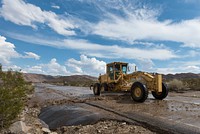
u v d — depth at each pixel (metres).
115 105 10.79
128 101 12.37
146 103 11.60
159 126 6.73
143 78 13.82
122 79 15.80
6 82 7.48
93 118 8.04
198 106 10.52
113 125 7.13
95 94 18.09
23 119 8.04
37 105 12.04
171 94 18.88
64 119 8.58
